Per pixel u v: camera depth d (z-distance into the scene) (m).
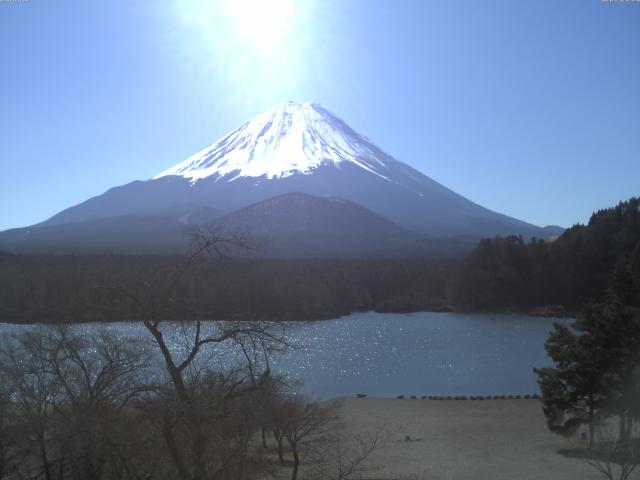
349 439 32.59
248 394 14.97
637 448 23.30
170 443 13.41
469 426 35.97
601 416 28.47
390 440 32.34
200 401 13.55
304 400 35.34
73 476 16.66
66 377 18.39
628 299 31.58
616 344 27.45
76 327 22.36
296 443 26.02
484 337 77.00
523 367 57.34
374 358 61.59
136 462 15.62
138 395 15.66
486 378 52.56
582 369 27.91
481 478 24.36
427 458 28.56
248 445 17.42
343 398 43.09
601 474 24.52
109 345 20.59
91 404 16.64
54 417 17.06
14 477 17.91
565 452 29.33
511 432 34.34
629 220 104.94
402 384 50.16
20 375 17.89
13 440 17.27
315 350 65.12
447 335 78.62
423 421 37.47
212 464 14.51
